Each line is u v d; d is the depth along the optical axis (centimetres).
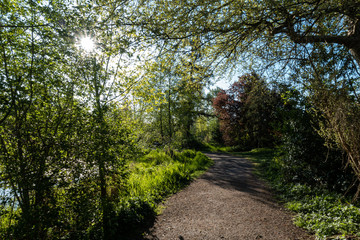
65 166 333
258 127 1912
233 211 525
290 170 690
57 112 358
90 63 387
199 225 453
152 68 475
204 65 518
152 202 568
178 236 407
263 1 346
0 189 302
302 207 494
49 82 334
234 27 390
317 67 368
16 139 304
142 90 508
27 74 329
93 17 349
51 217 313
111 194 512
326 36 389
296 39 393
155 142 1394
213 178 916
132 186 629
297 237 374
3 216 317
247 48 505
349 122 289
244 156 1795
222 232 415
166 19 385
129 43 353
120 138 426
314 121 561
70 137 351
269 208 535
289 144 689
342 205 448
